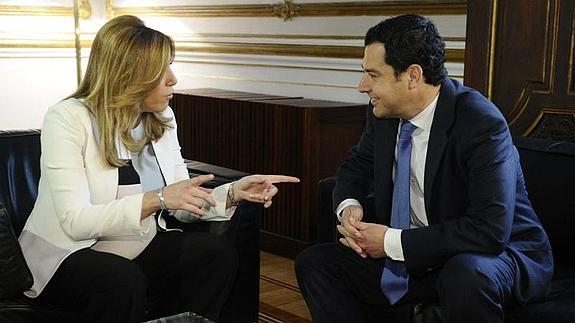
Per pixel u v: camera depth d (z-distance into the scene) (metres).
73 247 1.73
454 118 1.71
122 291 1.65
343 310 1.84
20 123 4.31
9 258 1.67
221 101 3.34
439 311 1.64
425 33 1.68
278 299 2.64
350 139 3.07
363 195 1.92
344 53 3.17
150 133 1.91
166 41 1.80
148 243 1.88
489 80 2.45
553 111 2.33
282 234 3.15
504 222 1.60
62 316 1.73
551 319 1.60
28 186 2.01
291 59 3.42
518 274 1.63
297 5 3.35
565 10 2.27
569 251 1.97
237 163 3.30
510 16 2.39
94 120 1.78
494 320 1.55
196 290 1.86
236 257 1.89
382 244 1.68
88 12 4.42
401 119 1.80
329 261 1.85
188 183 1.71
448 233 1.63
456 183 1.71
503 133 1.67
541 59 2.34
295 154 3.02
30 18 4.25
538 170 2.03
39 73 4.33
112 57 1.75
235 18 3.71
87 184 1.76
